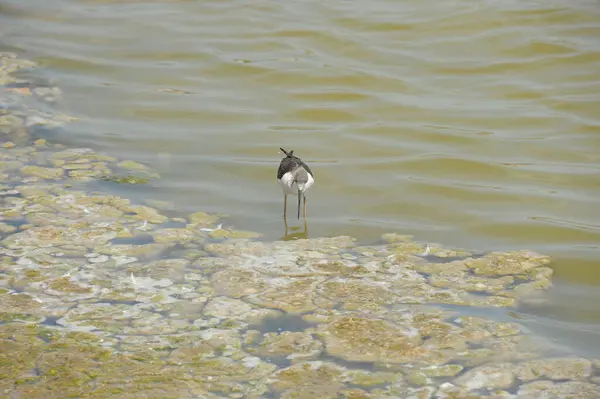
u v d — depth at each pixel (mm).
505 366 10102
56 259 12570
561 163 16750
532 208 14852
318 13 26516
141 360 10016
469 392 9547
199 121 19000
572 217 14469
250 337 10664
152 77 21703
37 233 13352
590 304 11734
